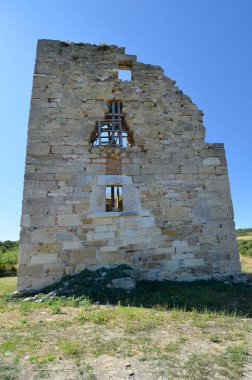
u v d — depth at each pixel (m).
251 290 8.43
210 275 9.70
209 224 10.18
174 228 9.98
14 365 3.71
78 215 9.66
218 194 10.54
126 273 8.80
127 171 10.35
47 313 6.33
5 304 7.73
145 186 10.27
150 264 9.57
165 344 4.38
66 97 10.90
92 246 9.45
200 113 11.49
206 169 10.77
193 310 6.26
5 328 5.30
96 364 3.71
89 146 10.47
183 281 9.46
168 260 9.67
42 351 4.15
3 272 20.28
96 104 11.03
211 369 3.57
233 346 4.30
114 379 3.35
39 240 9.24
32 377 3.41
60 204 9.67
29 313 6.39
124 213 9.80
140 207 10.03
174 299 7.25
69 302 7.10
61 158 10.14
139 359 3.84
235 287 8.79
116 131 10.99
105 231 9.63
